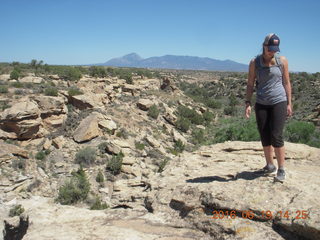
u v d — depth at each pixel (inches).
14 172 884.6
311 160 263.4
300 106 2322.8
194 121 2066.9
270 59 168.1
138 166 1091.3
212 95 3553.2
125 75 2677.2
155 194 207.8
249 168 228.8
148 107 1861.5
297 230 133.6
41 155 1014.4
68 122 1263.5
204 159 279.9
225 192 167.5
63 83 1942.7
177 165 268.8
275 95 169.0
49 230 157.3
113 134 1291.8
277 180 171.8
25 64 2733.8
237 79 4067.4
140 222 170.9
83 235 151.3
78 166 1016.9
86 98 1457.9
